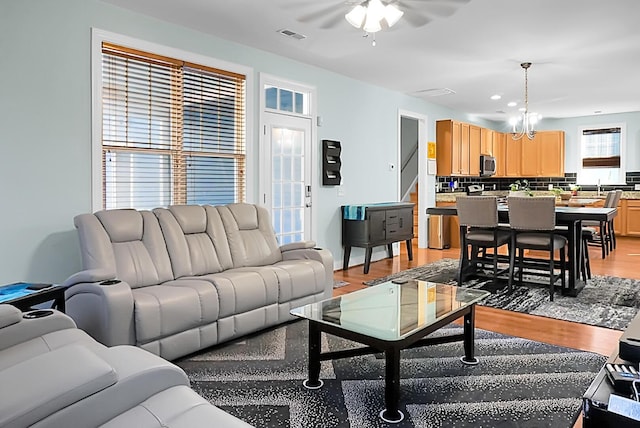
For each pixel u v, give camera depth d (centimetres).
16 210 304
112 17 348
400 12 312
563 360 280
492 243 466
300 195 518
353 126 588
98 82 341
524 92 660
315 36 416
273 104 483
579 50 452
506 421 209
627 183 866
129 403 140
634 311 381
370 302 276
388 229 585
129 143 366
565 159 935
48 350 181
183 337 279
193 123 409
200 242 359
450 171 767
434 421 209
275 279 339
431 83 604
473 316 279
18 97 302
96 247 295
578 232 469
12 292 250
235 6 349
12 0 297
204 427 127
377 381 252
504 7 344
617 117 870
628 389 136
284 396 234
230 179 444
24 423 119
